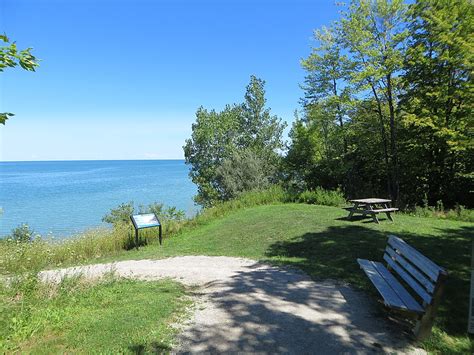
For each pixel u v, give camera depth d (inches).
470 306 170.2
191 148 1332.4
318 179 920.9
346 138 879.1
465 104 639.1
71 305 208.5
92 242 450.6
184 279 279.6
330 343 159.9
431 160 731.4
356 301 211.3
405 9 684.7
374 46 707.4
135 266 342.3
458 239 350.9
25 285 233.5
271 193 733.3
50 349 149.4
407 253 204.5
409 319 185.8
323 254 323.6
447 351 151.6
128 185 2965.1
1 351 146.9
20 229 564.4
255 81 1393.9
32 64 162.6
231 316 190.2
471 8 615.8
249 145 1359.5
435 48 658.8
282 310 197.8
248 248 380.5
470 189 697.0
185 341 161.9
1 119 156.1
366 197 823.1
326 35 810.8
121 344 154.9
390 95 743.7
